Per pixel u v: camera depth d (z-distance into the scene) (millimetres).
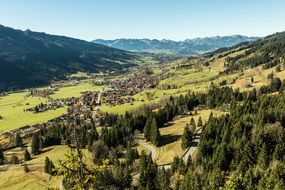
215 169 127938
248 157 138500
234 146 149625
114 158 184500
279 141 144375
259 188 102500
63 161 30359
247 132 166500
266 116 173125
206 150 167875
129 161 181875
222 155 143875
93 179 31047
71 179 30531
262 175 112000
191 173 136625
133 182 152125
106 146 199125
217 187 116125
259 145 141375
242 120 175750
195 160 166125
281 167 104125
